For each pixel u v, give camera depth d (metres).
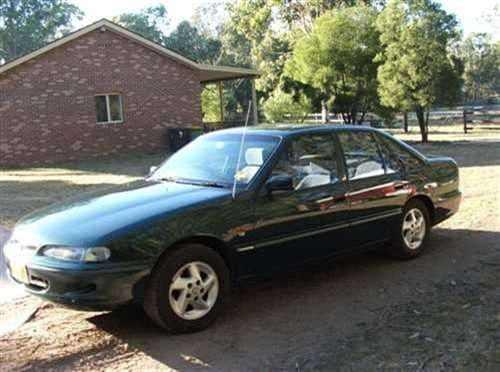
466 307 4.96
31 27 74.38
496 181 11.82
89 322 4.88
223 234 4.69
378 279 5.80
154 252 4.31
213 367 4.00
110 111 23.09
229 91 46.91
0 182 15.54
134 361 4.13
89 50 22.28
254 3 44.09
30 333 4.67
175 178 5.48
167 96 24.39
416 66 20.67
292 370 3.91
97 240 4.19
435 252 6.71
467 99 64.19
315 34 24.19
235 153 5.50
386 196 6.05
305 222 5.25
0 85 20.56
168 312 4.43
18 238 4.66
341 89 24.03
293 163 5.33
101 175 16.56
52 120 21.70
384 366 3.93
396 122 32.19
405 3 20.92
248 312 5.00
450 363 3.95
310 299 5.29
